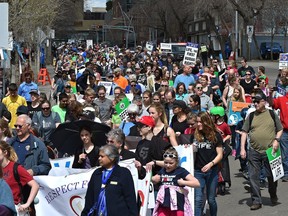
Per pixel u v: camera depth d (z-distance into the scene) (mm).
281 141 13250
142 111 13430
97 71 26797
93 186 7039
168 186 8438
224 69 23141
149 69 23859
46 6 38281
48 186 8719
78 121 9109
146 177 8594
